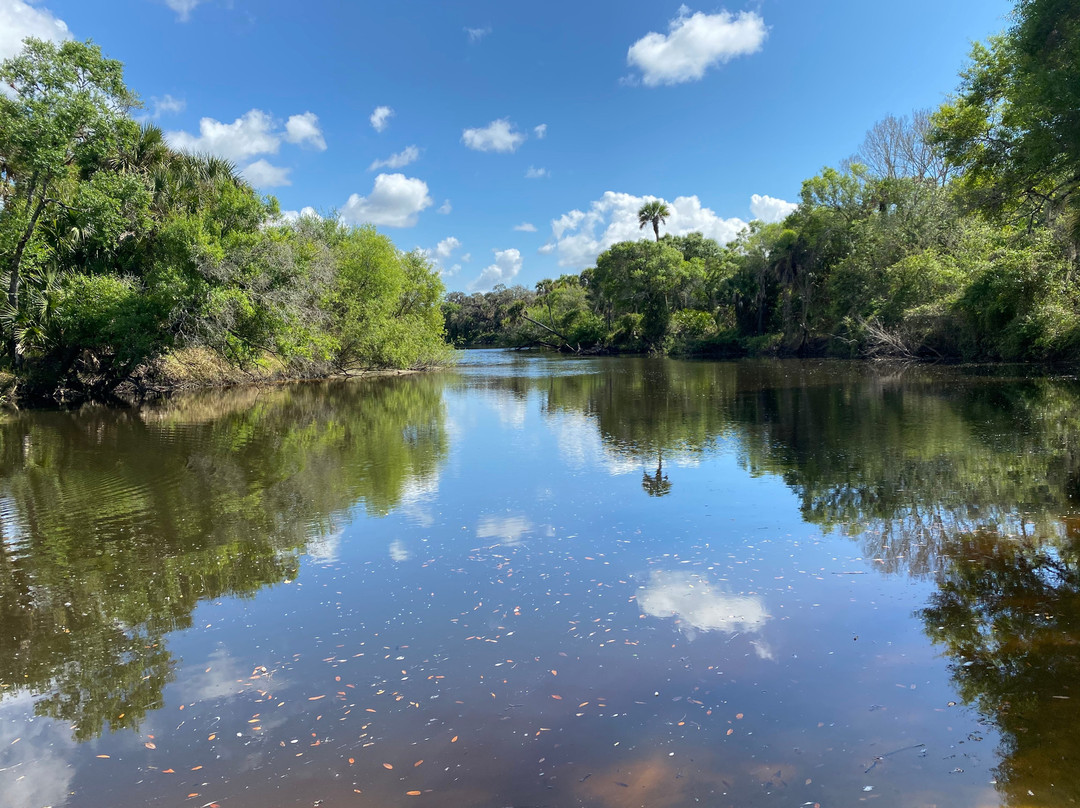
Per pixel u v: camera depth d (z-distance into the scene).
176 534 7.62
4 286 20.69
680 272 60.25
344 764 3.41
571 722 3.70
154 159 25.41
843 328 41.22
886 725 3.57
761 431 14.09
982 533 6.66
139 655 4.76
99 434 15.40
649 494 8.95
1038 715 3.59
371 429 16.23
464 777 3.26
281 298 25.05
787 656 4.37
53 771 3.46
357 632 4.99
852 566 5.97
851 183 40.81
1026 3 15.72
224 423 17.45
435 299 44.00
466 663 4.43
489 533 7.38
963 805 2.93
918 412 15.62
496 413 19.25
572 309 76.75
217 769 3.42
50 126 18.56
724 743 3.46
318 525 7.88
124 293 21.62
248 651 4.75
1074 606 4.91
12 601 5.82
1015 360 27.03
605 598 5.45
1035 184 18.61
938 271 31.22
